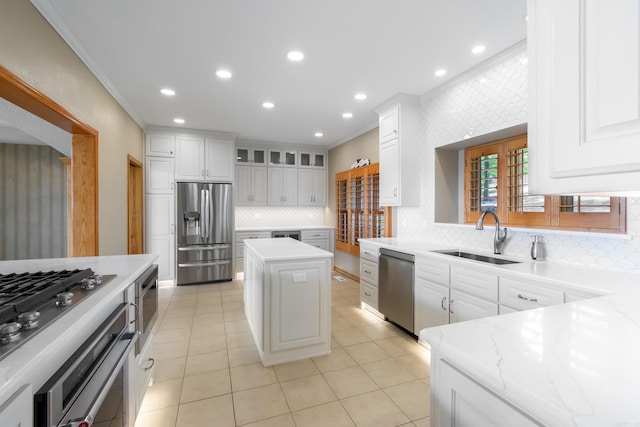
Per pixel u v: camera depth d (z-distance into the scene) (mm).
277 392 2000
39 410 713
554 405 525
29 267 1753
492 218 2818
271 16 1975
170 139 4625
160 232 4578
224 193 4887
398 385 2080
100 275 1414
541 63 624
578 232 2008
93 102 2605
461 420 780
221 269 4863
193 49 2377
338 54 2463
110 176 3020
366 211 4504
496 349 743
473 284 2178
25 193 4809
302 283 2406
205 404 1876
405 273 2855
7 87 1599
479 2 1837
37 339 782
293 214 6152
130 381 1428
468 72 2740
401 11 1925
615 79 518
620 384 583
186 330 3008
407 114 3350
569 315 994
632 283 1560
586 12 555
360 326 3100
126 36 2191
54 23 1924
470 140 2840
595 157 540
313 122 4363
